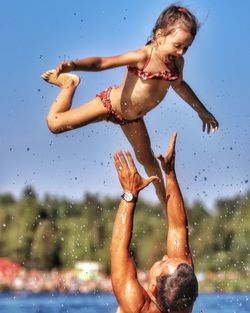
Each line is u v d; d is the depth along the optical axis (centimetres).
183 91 1703
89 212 6744
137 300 1497
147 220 7494
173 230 1606
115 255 1516
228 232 5244
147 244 7319
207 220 5403
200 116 1753
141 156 1678
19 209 9762
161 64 1606
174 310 1505
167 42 1586
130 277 1507
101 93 1636
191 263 1595
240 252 5228
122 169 1537
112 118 1634
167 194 1614
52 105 1638
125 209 1527
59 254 9219
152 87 1608
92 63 1548
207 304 4875
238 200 4375
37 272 9619
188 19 1579
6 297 8725
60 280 9050
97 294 8231
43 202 9406
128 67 1625
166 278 1514
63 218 8800
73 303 6444
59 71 1514
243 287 5288
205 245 5456
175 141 1623
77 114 1617
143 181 1538
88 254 7238
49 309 5619
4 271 9912
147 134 1672
